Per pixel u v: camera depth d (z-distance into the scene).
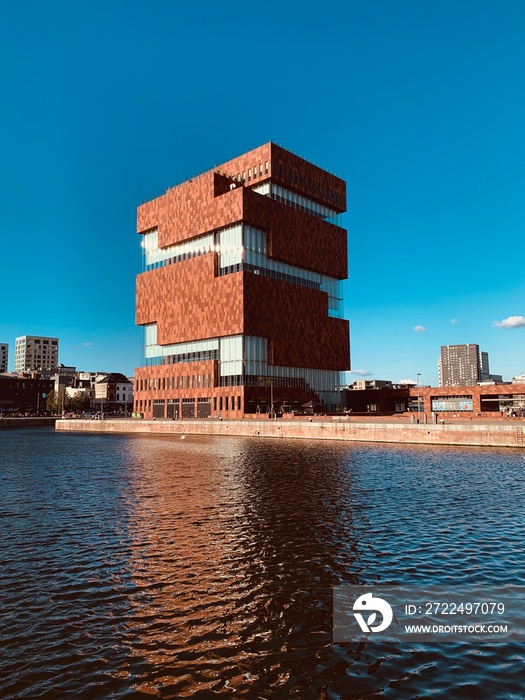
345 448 56.03
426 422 68.81
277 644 11.34
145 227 131.50
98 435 93.69
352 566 16.31
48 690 9.59
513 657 10.69
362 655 10.85
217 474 37.06
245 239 107.94
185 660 10.69
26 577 15.49
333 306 128.75
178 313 118.38
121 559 17.19
